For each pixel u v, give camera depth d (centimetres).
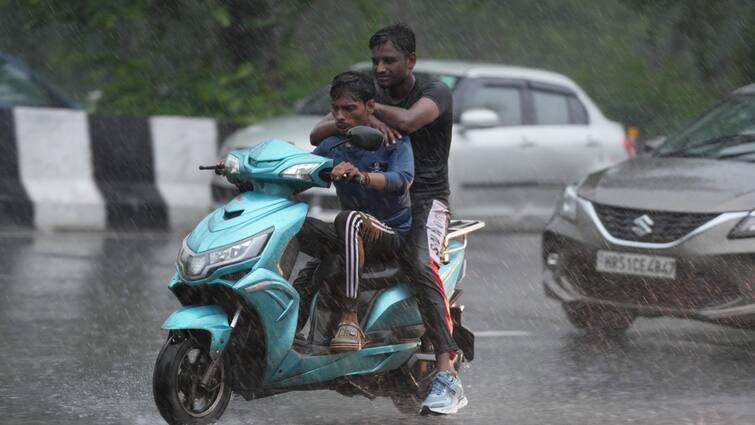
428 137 1820
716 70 5675
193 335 1617
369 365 1733
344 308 1692
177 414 1586
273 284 1598
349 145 1747
